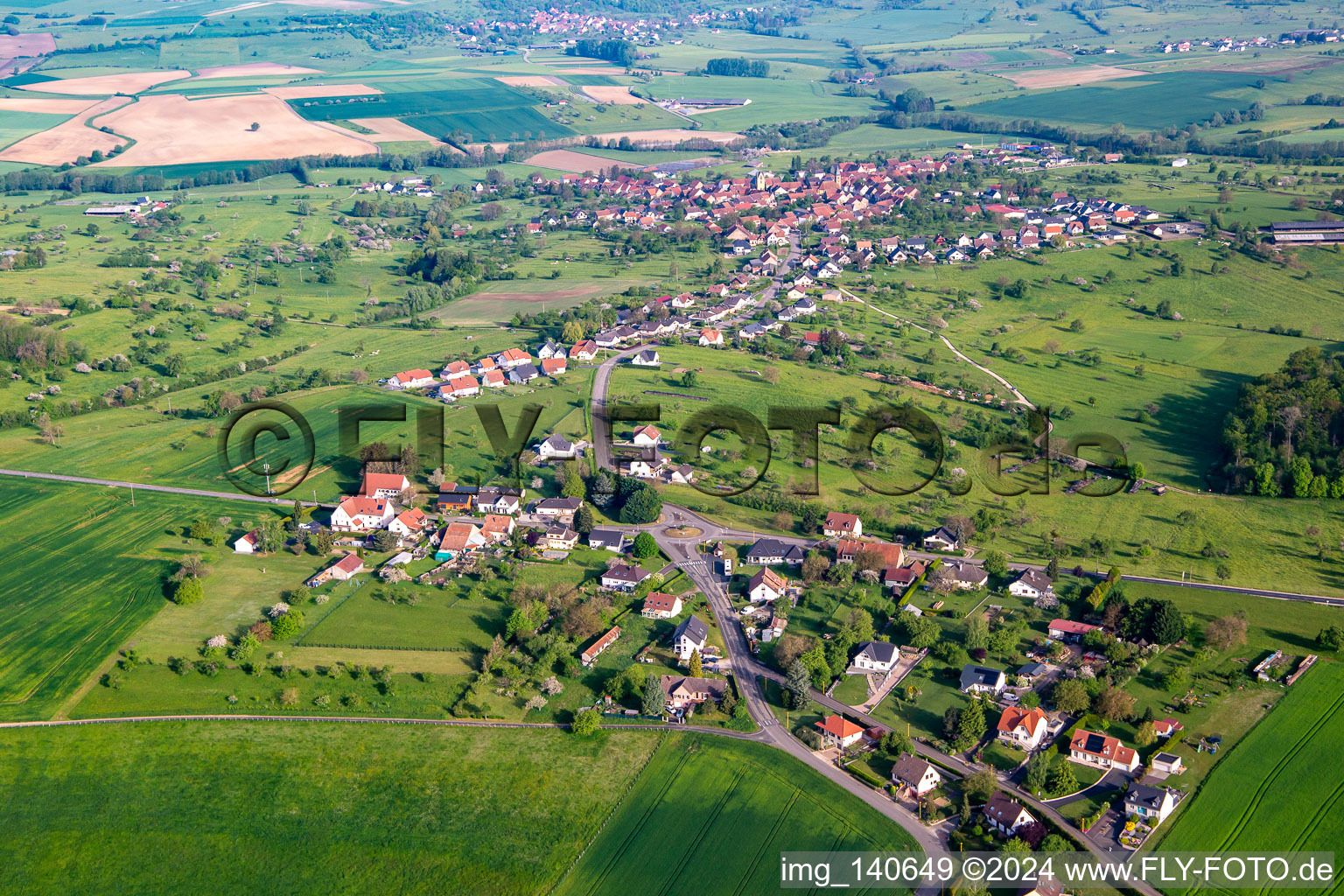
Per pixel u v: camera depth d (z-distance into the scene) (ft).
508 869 419.33
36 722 490.90
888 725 493.77
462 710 505.25
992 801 435.94
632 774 465.06
